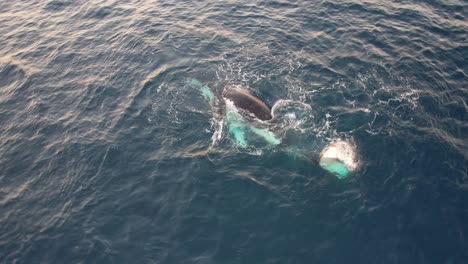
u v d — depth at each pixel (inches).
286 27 1254.9
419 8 1304.1
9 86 1123.3
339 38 1189.7
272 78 1061.8
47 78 1139.9
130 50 1217.4
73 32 1334.9
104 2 1493.6
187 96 1027.9
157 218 749.9
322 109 956.6
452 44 1146.7
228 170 828.6
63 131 960.9
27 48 1274.6
